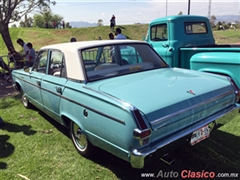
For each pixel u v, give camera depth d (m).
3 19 9.92
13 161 3.17
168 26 5.49
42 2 10.42
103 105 2.40
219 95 2.76
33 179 2.78
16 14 10.27
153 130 2.12
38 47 22.83
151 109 2.18
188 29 5.65
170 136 2.28
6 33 9.98
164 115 2.20
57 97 3.25
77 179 2.75
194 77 3.09
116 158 3.14
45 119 4.61
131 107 2.12
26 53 8.25
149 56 3.73
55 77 3.40
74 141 3.31
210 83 2.90
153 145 2.16
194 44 5.74
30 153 3.35
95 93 2.54
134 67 3.37
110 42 3.43
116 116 2.25
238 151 3.20
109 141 2.40
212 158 3.06
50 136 3.84
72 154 3.27
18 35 27.98
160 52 5.71
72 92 2.90
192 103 2.45
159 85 2.69
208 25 6.10
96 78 2.94
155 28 5.95
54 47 3.53
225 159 3.03
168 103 2.29
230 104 3.02
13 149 3.47
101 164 3.02
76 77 2.95
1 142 3.70
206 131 2.67
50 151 3.38
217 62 4.34
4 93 6.85
